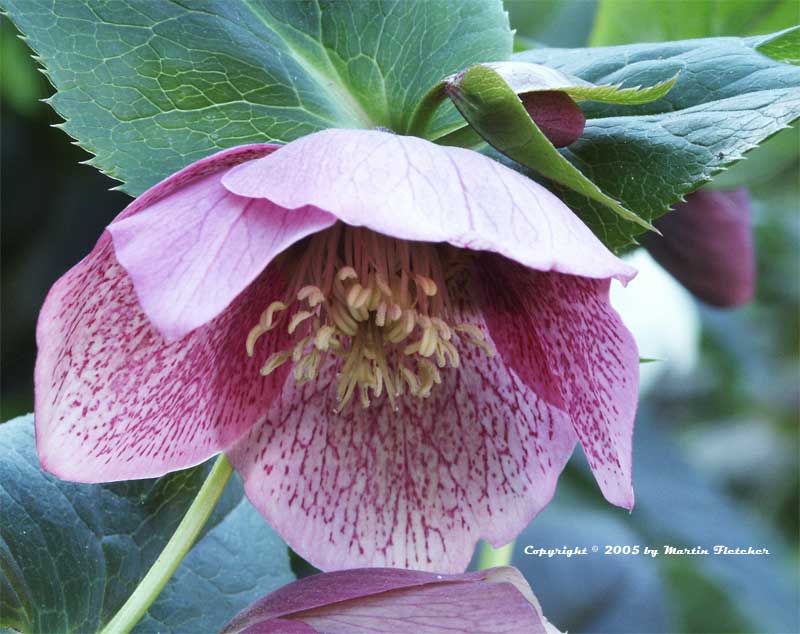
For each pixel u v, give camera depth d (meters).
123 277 0.25
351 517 0.26
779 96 0.26
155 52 0.26
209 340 0.26
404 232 0.24
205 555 0.28
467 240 0.24
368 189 0.24
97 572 0.27
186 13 0.27
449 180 0.24
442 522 0.27
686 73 0.27
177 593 0.28
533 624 0.25
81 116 0.26
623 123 0.27
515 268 0.26
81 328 0.25
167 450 0.26
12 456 0.27
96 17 0.26
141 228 0.24
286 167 0.24
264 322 0.26
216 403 0.26
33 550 0.27
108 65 0.26
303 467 0.27
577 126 0.26
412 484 0.27
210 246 0.24
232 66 0.27
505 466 0.27
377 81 0.27
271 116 0.27
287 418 0.27
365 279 0.27
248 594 0.28
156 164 0.27
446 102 0.27
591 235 0.25
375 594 0.25
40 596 0.27
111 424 0.25
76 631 0.27
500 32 0.28
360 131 0.25
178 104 0.27
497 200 0.24
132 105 0.26
